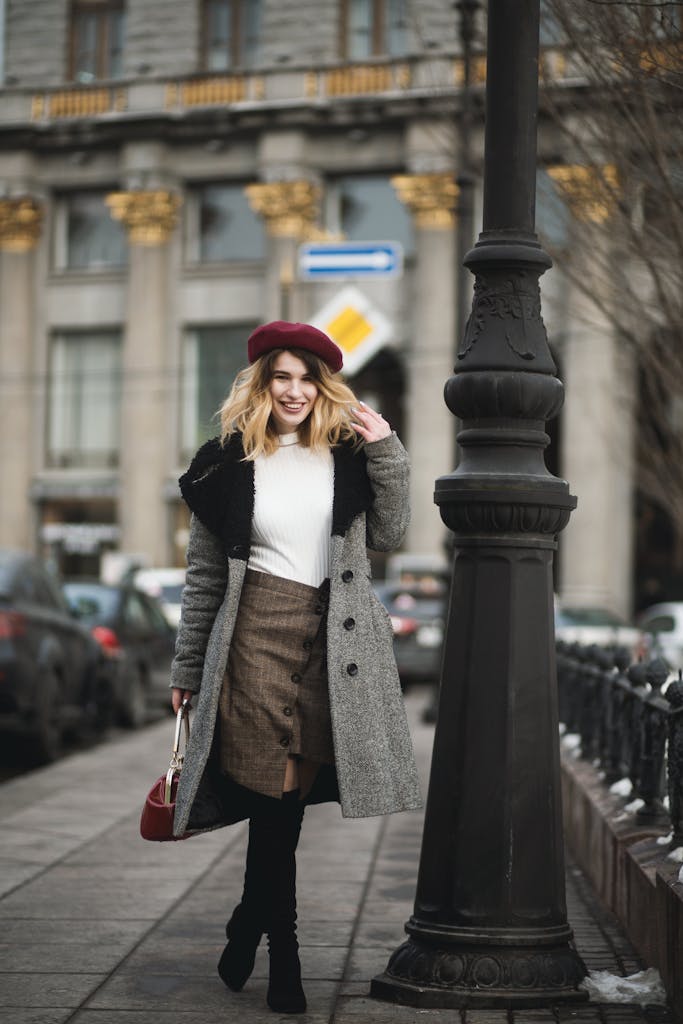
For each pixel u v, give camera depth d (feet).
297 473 19.75
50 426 183.01
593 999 20.21
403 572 161.27
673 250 37.81
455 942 20.15
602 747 33.01
